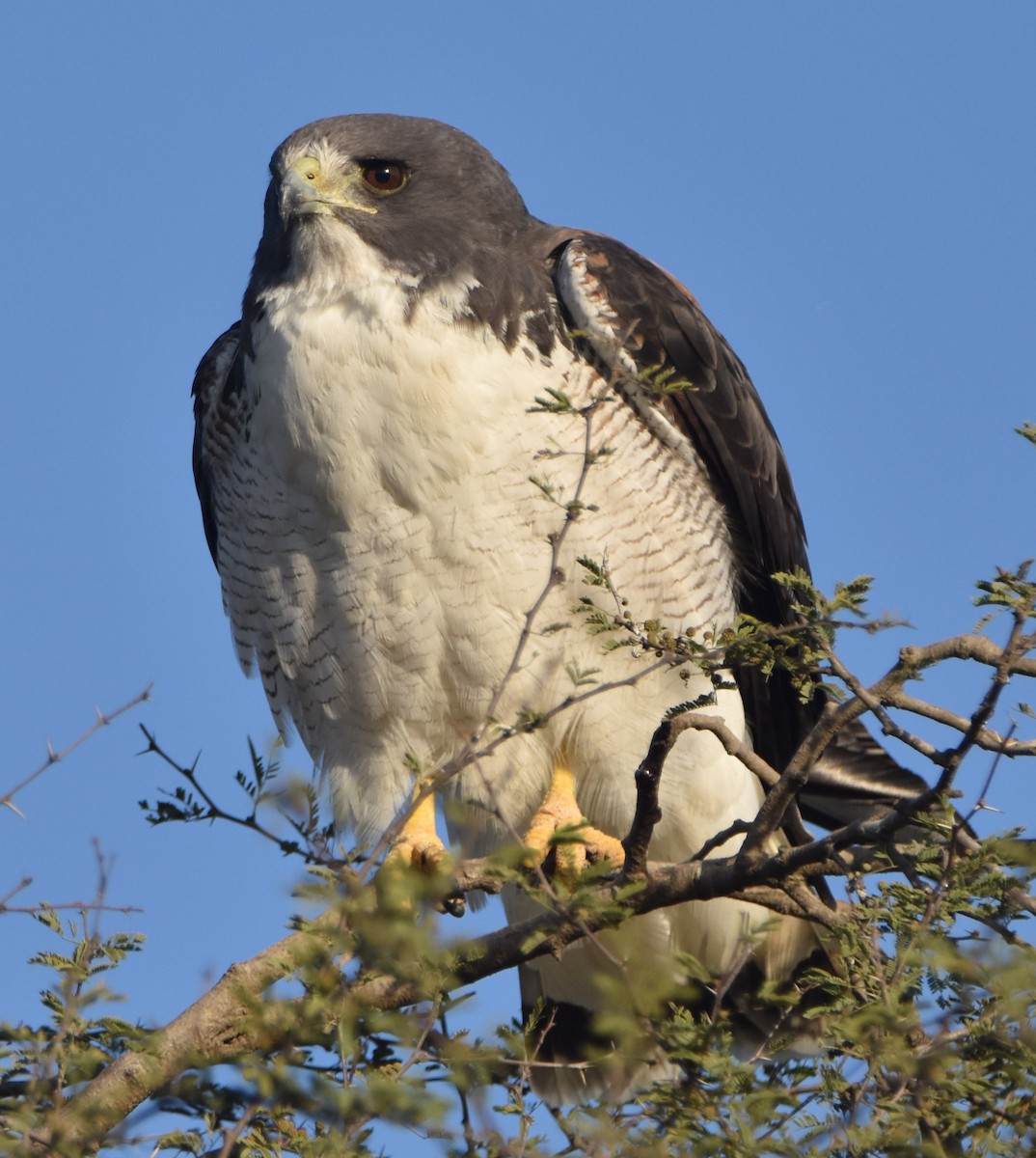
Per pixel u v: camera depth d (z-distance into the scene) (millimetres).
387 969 6332
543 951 8000
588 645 10883
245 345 11219
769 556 12219
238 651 11992
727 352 12141
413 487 10578
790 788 7914
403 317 10602
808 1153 6180
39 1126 6699
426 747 11242
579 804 11508
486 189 11422
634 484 10836
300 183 10953
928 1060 6410
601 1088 7523
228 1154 6348
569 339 10914
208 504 13008
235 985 6723
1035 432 7383
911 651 7680
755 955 11328
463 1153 6391
